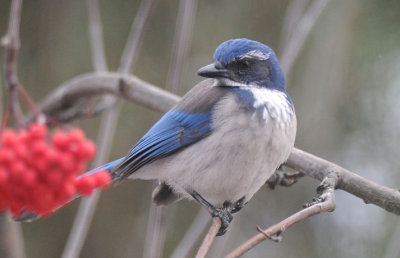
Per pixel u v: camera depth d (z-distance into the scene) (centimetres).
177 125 830
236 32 1219
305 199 1252
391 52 1191
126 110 1219
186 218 1236
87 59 1186
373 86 1209
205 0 1232
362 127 1221
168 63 1223
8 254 751
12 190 429
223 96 829
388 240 1179
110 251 1225
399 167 1202
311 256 1222
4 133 427
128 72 966
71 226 1226
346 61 1210
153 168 855
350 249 1208
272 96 826
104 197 1240
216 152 791
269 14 1220
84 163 437
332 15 1202
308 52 1215
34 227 1216
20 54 1195
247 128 784
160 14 1234
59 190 438
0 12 1211
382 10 1191
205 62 1222
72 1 1207
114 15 1209
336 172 794
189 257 1195
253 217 1245
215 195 833
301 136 1198
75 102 1027
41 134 429
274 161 802
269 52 872
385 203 779
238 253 604
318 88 1209
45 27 1202
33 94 1181
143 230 1240
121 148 1200
